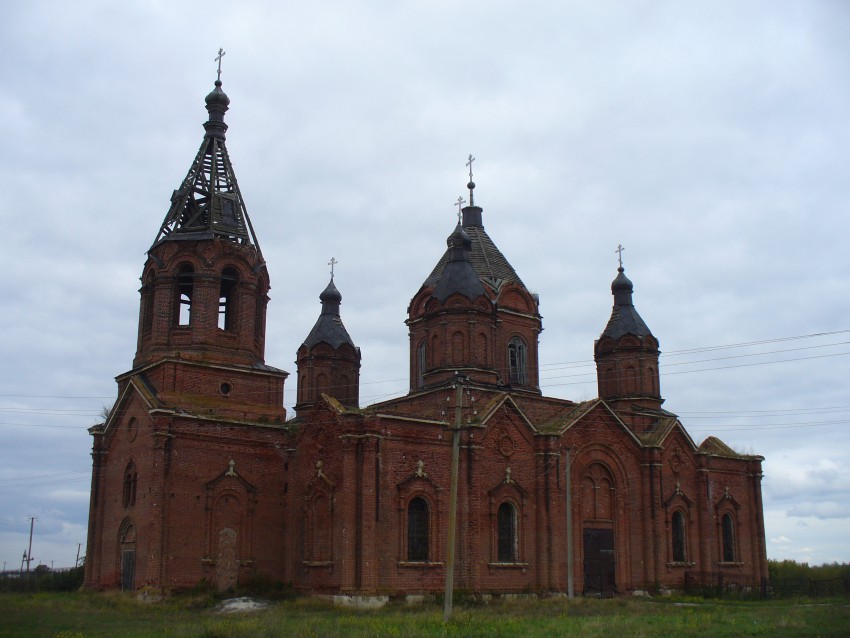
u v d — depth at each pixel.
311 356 60.34
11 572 59.38
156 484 45.16
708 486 60.94
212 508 47.06
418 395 53.53
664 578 56.31
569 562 45.97
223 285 53.28
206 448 47.66
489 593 47.97
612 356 63.22
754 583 62.25
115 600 43.91
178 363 48.28
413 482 47.12
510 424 51.38
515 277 60.53
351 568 44.56
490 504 49.19
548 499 51.12
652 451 57.44
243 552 48.00
